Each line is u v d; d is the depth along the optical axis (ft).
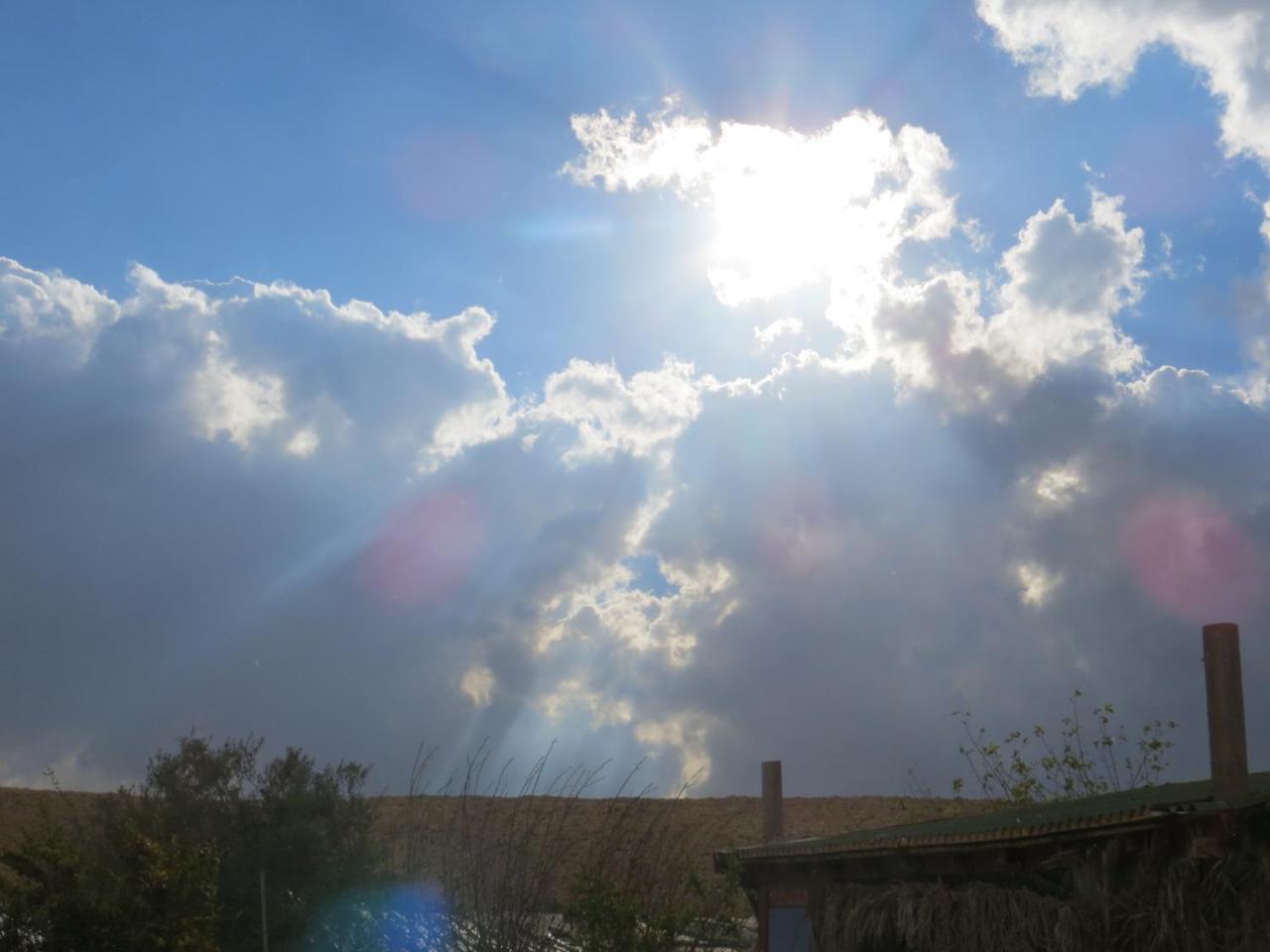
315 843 54.44
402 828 55.98
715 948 40.57
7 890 43.24
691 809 136.46
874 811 139.13
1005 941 32.37
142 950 42.50
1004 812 46.06
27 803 92.63
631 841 42.83
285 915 52.13
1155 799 34.42
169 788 56.59
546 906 41.16
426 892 43.98
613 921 38.27
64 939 42.19
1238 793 29.84
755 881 45.32
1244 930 28.48
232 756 57.77
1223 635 30.66
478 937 40.88
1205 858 29.40
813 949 41.47
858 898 38.68
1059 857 32.14
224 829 55.11
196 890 44.47
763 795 53.52
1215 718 30.42
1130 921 29.94
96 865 44.80
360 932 49.78
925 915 34.27
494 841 43.88
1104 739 62.75
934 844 35.55
